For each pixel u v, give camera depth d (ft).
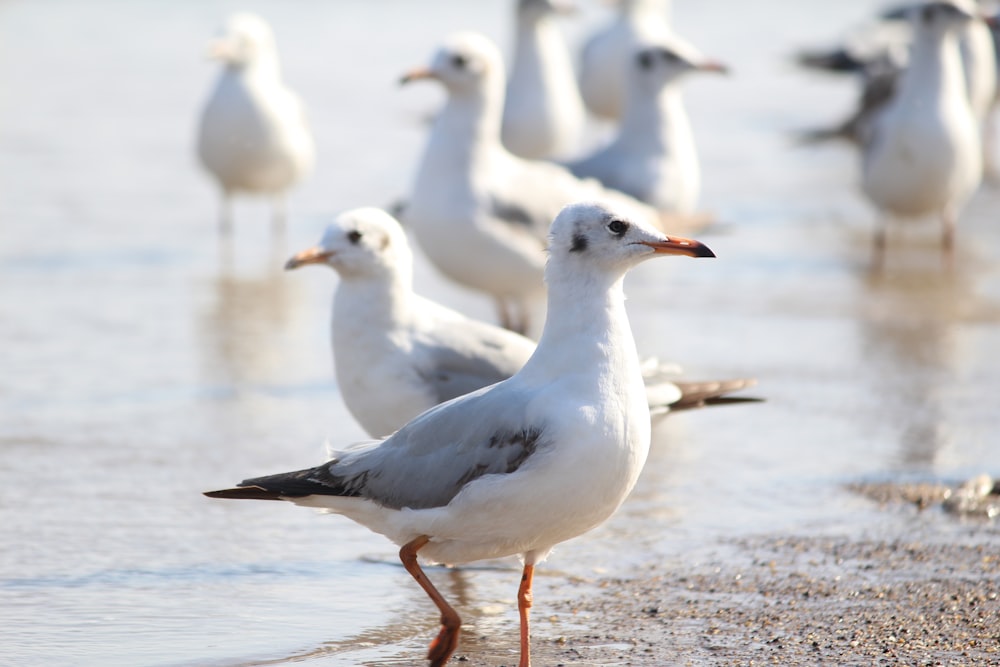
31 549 31.48
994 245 66.18
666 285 58.54
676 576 30.32
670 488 35.81
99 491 35.12
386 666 26.18
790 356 47.85
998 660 25.88
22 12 143.23
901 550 31.55
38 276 57.57
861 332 51.06
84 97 100.99
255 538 32.60
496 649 26.96
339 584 30.19
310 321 52.01
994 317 53.16
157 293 55.42
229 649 26.81
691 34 133.69
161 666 25.96
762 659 26.09
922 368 46.50
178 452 37.99
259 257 61.93
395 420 33.14
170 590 29.58
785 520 33.55
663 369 33.01
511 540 25.80
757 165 85.66
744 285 58.44
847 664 25.81
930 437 39.75
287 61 116.26
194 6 148.66
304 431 39.81
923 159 58.18
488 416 25.49
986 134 86.53
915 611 28.19
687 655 26.32
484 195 46.01
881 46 92.94
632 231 25.45
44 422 40.22
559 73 69.31
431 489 25.67
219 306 53.72
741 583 29.84
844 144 90.12
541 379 25.71
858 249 65.31
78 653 26.50
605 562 31.22
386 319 32.89
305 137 65.31
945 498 34.86
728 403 33.45
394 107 99.25
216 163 64.08
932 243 66.44
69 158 81.76
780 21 141.59
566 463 24.88
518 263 46.42
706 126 97.55
